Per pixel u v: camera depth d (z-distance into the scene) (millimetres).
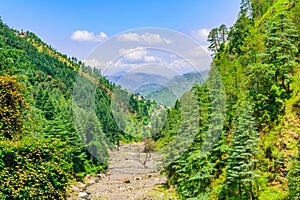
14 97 17672
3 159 12398
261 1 74250
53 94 68938
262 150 29141
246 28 65500
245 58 46000
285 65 33875
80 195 31500
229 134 28859
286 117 31047
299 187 22188
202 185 27109
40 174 13172
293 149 27406
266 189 25844
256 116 33031
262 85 34500
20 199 12406
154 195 30359
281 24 36094
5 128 15984
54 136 34750
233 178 24922
